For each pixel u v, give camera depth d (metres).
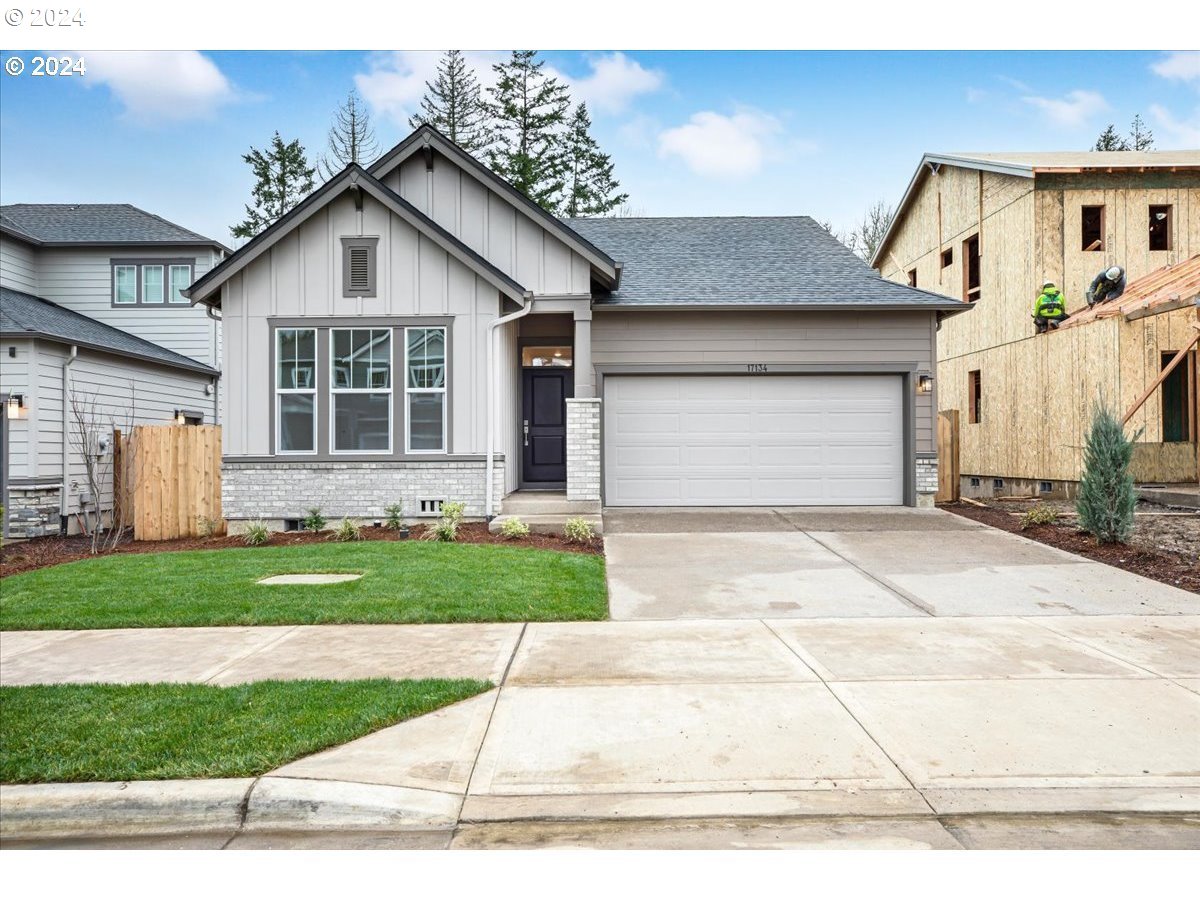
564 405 14.01
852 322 13.35
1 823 3.51
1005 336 17.97
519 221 12.31
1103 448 9.52
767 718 4.48
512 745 4.12
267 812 3.52
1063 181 17.05
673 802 3.56
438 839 3.37
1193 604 7.13
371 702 4.62
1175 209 17.05
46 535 13.50
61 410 14.01
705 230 17.09
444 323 11.66
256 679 5.18
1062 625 6.50
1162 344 14.21
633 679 5.19
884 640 6.10
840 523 11.56
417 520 11.63
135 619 6.63
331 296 11.69
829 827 3.40
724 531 10.98
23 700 4.70
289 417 11.73
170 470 12.34
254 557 9.44
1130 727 4.31
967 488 19.59
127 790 3.58
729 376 13.48
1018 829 3.39
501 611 6.85
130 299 18.83
